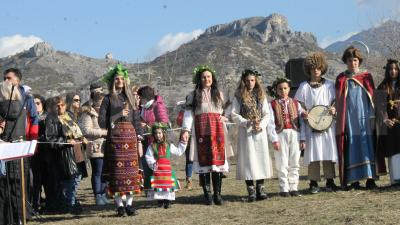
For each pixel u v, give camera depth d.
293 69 14.20
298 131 8.95
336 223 6.57
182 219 7.47
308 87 9.17
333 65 67.00
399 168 8.84
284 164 8.80
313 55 9.27
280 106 8.94
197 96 8.68
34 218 8.46
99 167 9.72
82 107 9.88
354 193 8.52
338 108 9.05
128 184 7.88
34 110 8.34
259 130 8.66
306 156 8.95
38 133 9.08
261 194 8.67
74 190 8.93
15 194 7.80
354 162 8.93
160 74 78.88
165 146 8.62
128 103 8.11
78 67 127.19
